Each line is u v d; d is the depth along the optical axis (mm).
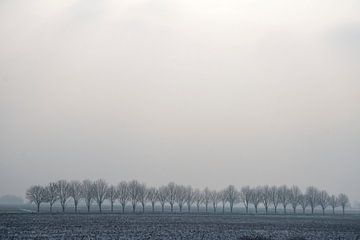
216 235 90125
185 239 81938
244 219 156750
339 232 101812
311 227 117500
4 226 107625
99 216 161375
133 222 128250
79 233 90875
